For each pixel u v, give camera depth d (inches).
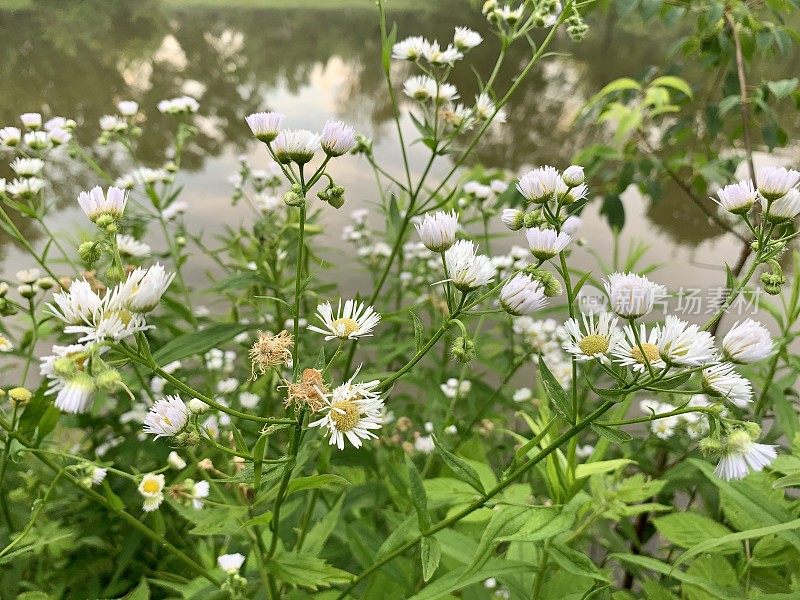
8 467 10.5
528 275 6.7
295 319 6.8
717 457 6.0
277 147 6.5
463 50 11.9
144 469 12.2
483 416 14.1
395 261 19.6
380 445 13.1
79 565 11.4
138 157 26.9
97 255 6.7
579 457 13.4
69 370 5.3
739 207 6.4
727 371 5.5
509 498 9.1
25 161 11.6
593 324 6.0
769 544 8.4
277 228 14.7
